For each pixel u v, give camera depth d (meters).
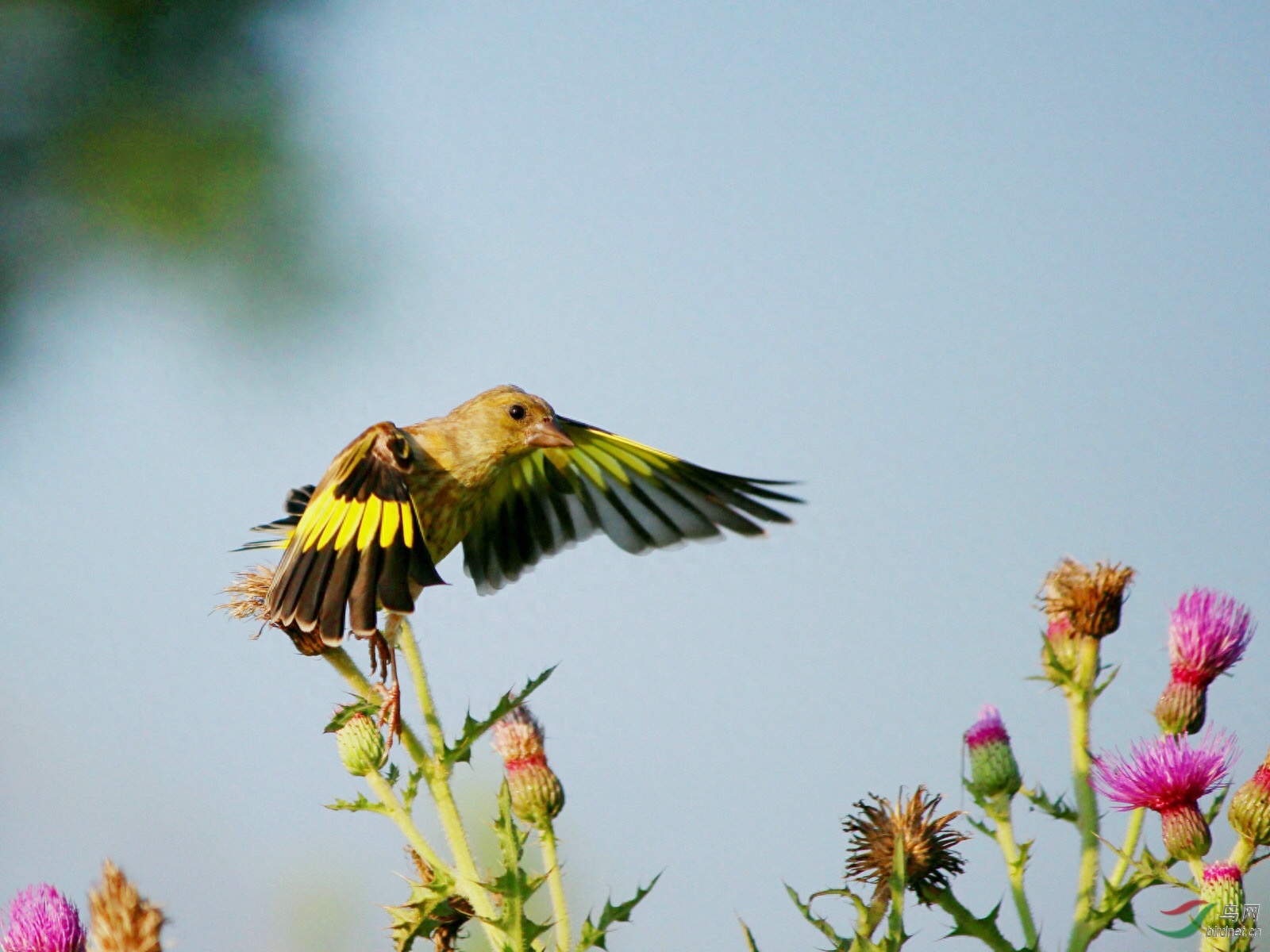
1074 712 9.86
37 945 8.44
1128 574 10.21
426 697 9.40
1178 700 10.03
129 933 7.53
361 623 9.42
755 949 8.90
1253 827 9.23
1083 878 9.27
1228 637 9.95
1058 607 10.21
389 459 10.48
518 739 10.07
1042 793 9.46
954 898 9.33
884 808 9.52
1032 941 9.16
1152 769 9.30
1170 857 9.27
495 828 8.72
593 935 8.75
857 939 8.83
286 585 9.82
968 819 9.44
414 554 9.98
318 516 10.23
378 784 9.23
